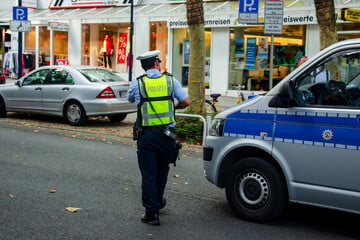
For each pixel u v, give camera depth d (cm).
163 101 538
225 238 510
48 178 746
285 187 541
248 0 1124
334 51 518
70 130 1249
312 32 1905
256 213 555
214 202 648
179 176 791
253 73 2102
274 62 2039
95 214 578
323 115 510
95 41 2672
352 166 491
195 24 1153
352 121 493
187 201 649
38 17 2866
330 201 506
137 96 539
